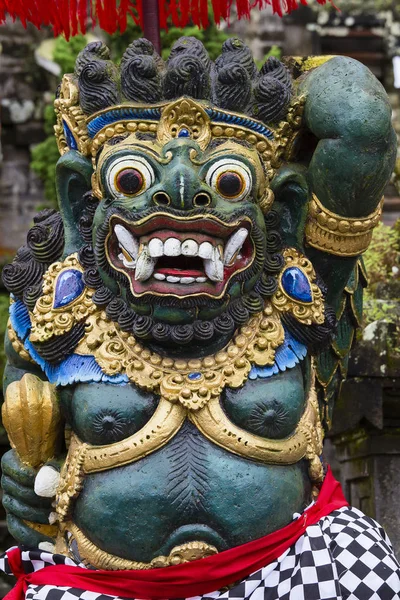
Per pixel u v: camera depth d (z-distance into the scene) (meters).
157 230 2.12
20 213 6.23
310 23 6.10
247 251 2.23
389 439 3.14
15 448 2.31
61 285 2.30
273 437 2.19
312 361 2.38
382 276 3.18
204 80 2.21
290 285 2.29
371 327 3.04
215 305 2.18
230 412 2.18
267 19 6.07
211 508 2.10
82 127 2.32
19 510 2.35
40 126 6.25
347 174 2.17
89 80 2.26
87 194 2.32
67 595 2.09
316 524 2.15
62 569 2.16
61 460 2.32
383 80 6.15
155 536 2.10
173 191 2.10
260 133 2.25
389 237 3.26
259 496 2.12
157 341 2.21
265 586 2.07
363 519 2.21
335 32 6.11
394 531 3.06
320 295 2.31
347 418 3.04
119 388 2.20
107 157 2.20
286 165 2.31
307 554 2.08
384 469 3.12
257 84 2.27
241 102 2.24
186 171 2.10
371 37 6.13
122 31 2.84
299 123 2.28
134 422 2.18
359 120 2.13
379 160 2.16
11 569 2.26
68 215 2.39
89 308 2.28
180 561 2.08
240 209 2.17
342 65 2.21
